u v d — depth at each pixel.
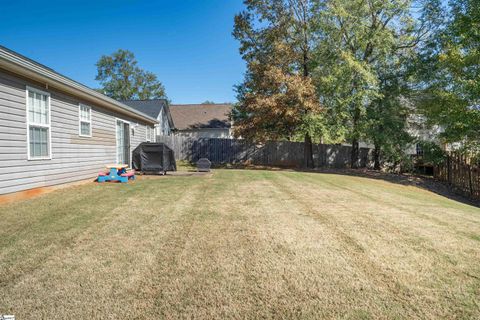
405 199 6.72
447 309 2.01
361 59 15.20
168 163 10.96
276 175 10.73
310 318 1.89
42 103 6.18
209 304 2.03
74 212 4.46
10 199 5.26
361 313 1.95
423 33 14.53
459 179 11.90
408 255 2.95
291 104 14.57
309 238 3.41
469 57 9.74
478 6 9.76
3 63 4.82
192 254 2.88
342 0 14.07
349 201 5.85
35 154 5.96
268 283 2.33
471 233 3.78
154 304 2.01
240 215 4.42
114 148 9.97
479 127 10.18
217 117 26.20
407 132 15.06
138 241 3.22
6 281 2.29
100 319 1.84
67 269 2.51
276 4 15.42
